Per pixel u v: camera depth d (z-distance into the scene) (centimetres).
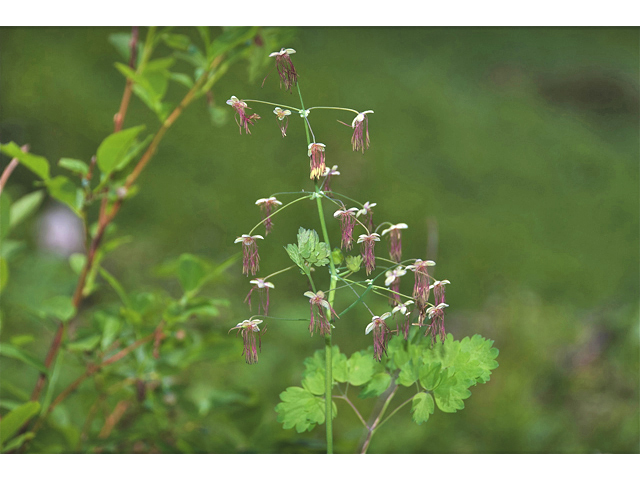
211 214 156
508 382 87
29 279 76
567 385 83
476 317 119
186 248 145
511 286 154
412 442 80
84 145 162
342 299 114
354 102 212
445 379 48
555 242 181
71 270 86
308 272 47
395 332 48
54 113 166
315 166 47
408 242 167
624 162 233
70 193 56
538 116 249
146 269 128
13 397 72
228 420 61
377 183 183
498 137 226
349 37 257
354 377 49
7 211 54
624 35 315
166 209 153
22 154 54
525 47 292
